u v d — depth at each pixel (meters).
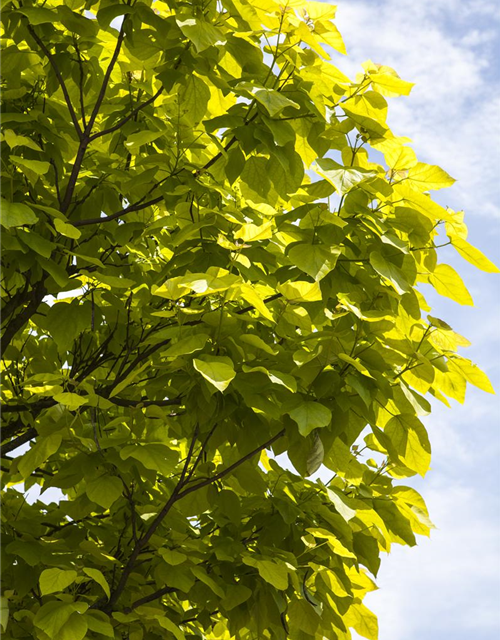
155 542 3.20
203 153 3.85
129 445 2.75
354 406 2.75
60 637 2.47
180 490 3.13
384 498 3.49
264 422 2.91
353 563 3.37
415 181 3.06
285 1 2.96
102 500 2.78
